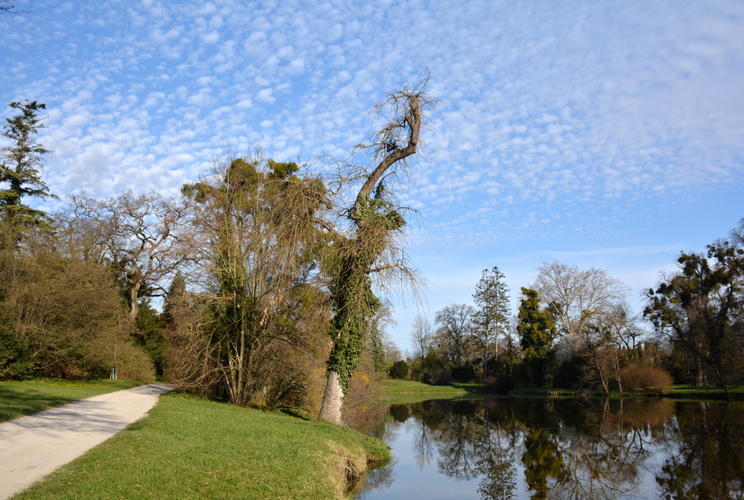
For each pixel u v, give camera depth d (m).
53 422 12.69
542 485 17.61
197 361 21.75
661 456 22.20
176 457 9.89
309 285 19.73
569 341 56.97
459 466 20.66
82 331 25.47
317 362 22.52
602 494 16.41
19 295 23.19
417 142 18.64
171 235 35.62
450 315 77.88
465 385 71.12
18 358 22.56
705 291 47.69
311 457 12.00
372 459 18.25
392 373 74.00
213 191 21.95
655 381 49.03
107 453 9.49
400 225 18.45
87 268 26.41
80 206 37.00
